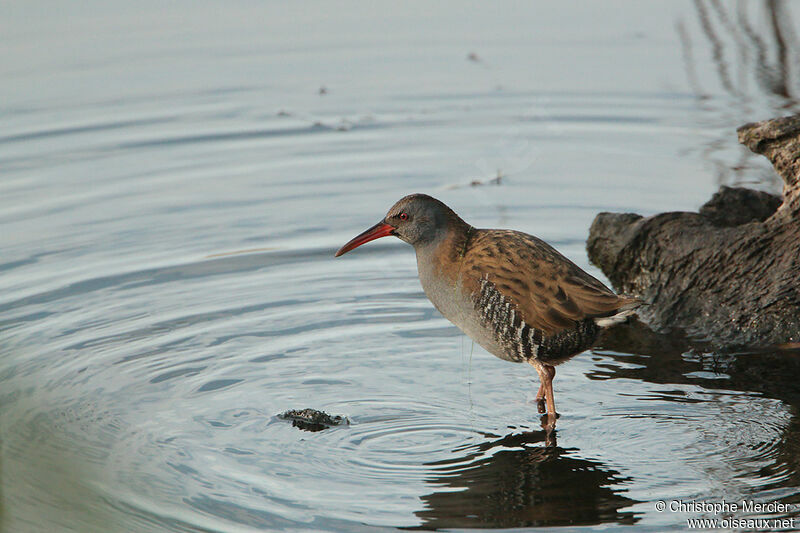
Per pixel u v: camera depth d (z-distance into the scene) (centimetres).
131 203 1448
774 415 952
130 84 1759
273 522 795
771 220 1173
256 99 1739
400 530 787
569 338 973
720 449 895
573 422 952
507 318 977
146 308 1180
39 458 821
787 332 1109
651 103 1689
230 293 1223
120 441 911
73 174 1523
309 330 1140
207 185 1505
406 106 1722
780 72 1733
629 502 822
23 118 1658
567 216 1399
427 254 1023
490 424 952
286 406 983
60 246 1330
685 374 1048
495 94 1744
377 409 980
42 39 1870
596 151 1577
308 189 1495
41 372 1034
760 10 1936
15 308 1170
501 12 2023
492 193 1470
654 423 945
